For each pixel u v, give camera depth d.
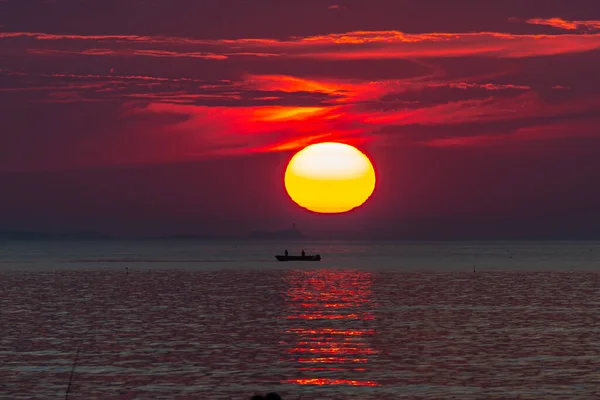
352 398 185.38
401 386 197.50
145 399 184.75
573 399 182.88
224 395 189.50
